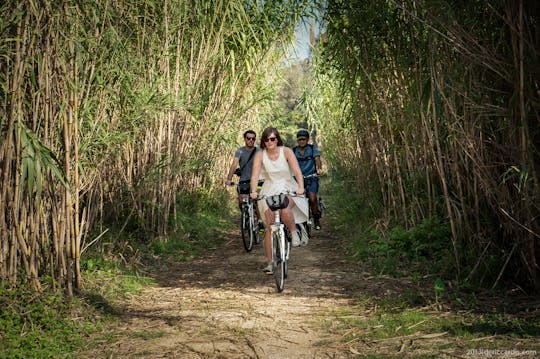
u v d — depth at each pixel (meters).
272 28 8.89
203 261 7.07
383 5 6.25
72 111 4.54
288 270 6.35
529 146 4.14
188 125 8.40
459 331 3.75
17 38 3.92
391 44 6.62
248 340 3.82
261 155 5.42
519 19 4.04
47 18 4.21
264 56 9.15
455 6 4.73
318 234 9.24
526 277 4.85
